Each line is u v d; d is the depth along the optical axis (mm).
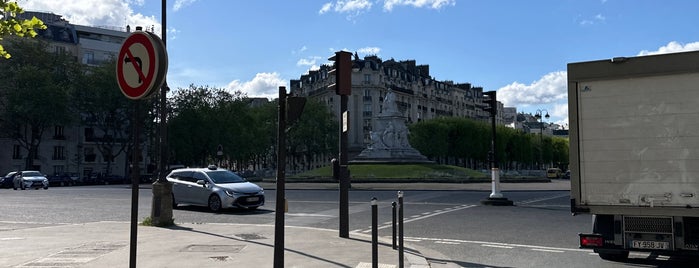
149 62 5039
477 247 11414
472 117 154875
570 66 8945
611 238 8695
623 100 8570
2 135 74500
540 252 10742
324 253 9969
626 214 8469
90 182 70812
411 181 47062
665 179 8227
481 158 98188
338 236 12492
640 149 8414
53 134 83500
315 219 17453
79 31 90938
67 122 74875
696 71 8070
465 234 13547
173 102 74562
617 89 8617
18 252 10227
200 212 20359
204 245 11031
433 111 134125
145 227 14328
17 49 72938
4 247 10836
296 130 92188
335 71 12617
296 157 112000
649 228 8359
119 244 11234
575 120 8859
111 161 85938
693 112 8117
